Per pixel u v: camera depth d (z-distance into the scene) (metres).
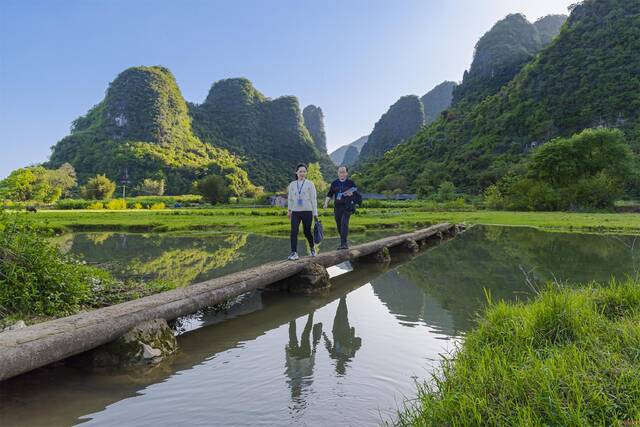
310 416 2.24
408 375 2.81
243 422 2.20
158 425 2.19
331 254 6.98
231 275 5.01
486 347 2.73
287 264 5.85
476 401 1.96
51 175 95.88
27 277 4.25
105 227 20.75
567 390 1.93
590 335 2.56
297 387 2.65
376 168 130.88
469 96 145.88
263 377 2.83
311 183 6.50
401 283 6.37
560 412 1.74
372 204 56.91
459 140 113.88
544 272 6.82
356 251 7.71
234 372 2.95
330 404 2.39
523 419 1.74
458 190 85.12
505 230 17.39
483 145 100.25
